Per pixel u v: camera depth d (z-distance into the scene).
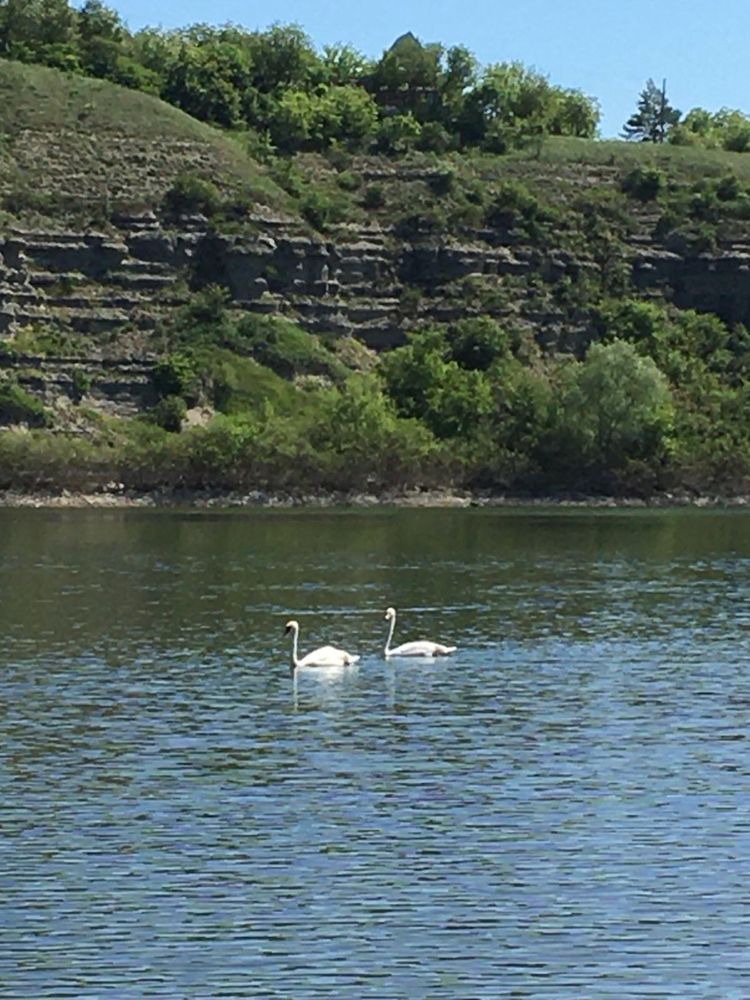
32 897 53.44
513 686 82.25
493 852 57.06
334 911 52.44
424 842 57.97
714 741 71.00
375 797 62.81
